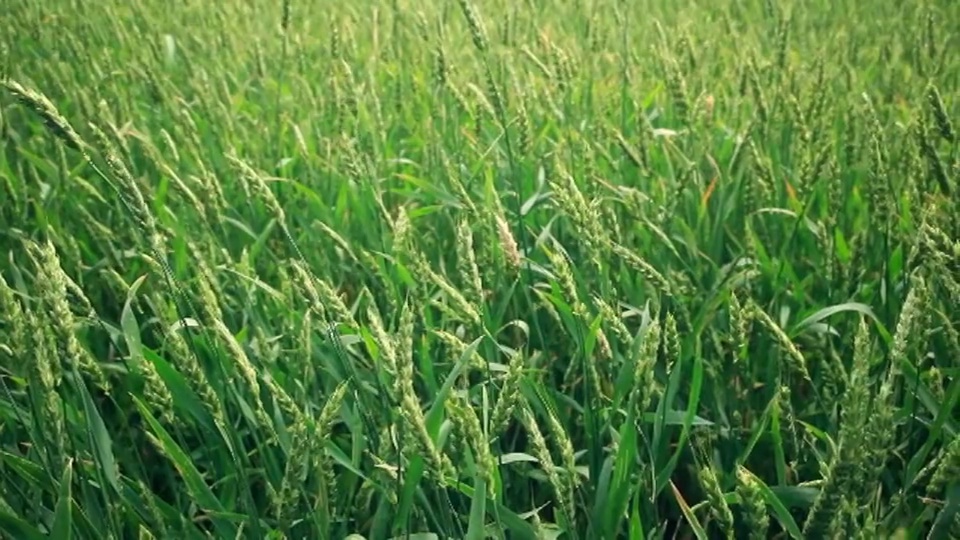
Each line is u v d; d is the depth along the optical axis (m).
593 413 1.24
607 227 1.62
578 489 1.17
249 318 1.55
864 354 0.85
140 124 2.48
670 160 2.13
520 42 2.88
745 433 1.41
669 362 1.21
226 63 3.09
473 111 2.30
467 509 1.21
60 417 1.00
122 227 1.90
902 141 1.87
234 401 1.28
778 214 1.87
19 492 1.18
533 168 2.22
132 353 1.16
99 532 1.06
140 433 1.53
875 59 2.95
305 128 2.47
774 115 2.15
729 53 3.07
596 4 3.39
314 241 1.82
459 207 1.78
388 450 1.13
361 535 1.20
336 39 2.31
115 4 3.81
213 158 2.24
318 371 1.48
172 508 1.18
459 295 1.21
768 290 1.68
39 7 3.27
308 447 1.04
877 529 0.99
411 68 2.89
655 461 1.24
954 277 1.00
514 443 1.44
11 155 2.50
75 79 2.74
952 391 1.03
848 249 1.66
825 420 1.45
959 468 0.88
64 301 0.99
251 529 1.10
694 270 1.72
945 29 3.38
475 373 1.55
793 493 1.14
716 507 0.92
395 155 2.46
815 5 4.04
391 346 1.00
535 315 1.47
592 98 2.55
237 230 1.99
